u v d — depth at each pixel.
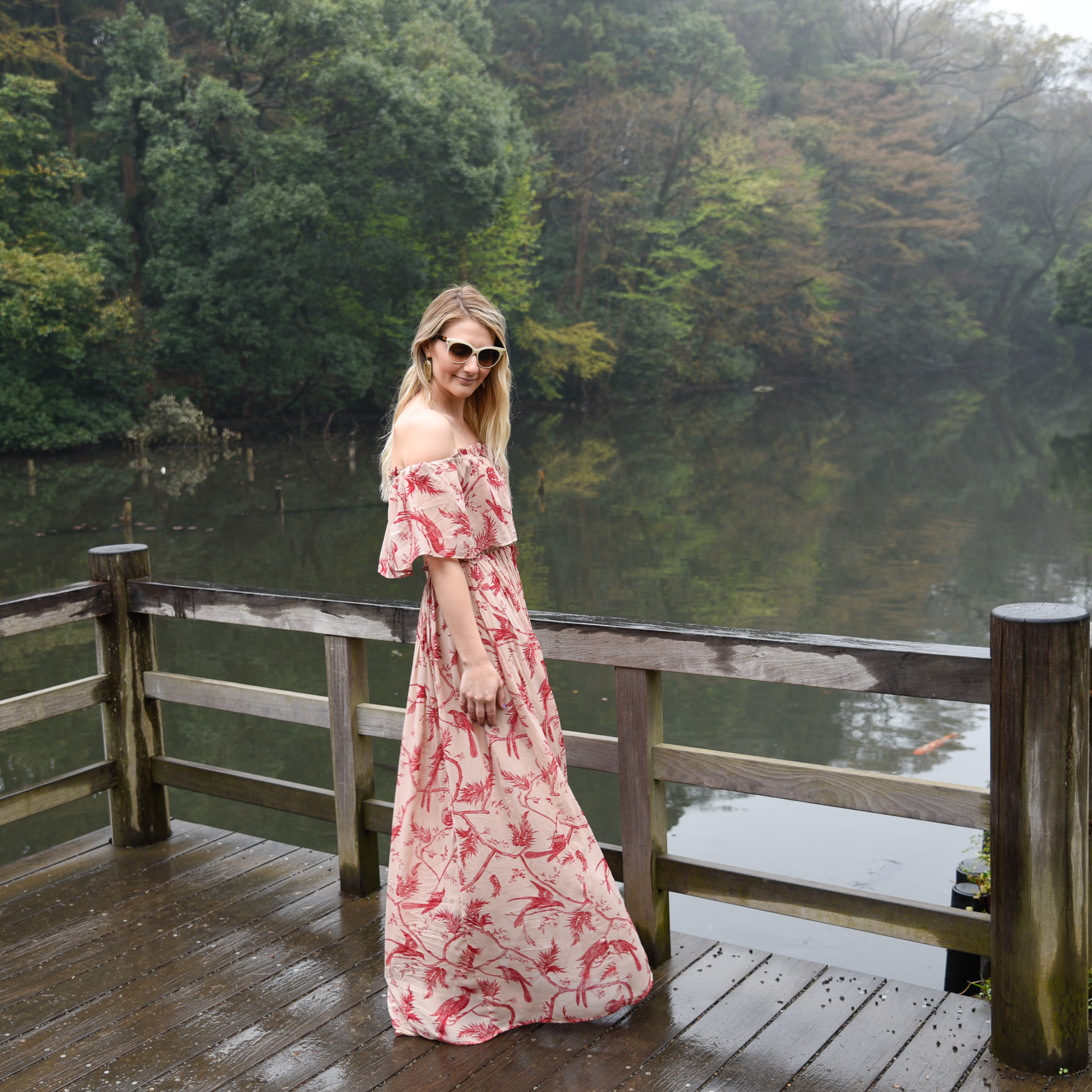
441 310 2.21
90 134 30.58
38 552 14.98
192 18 29.23
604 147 38.97
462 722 2.27
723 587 12.53
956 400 40.78
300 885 3.12
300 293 28.30
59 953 2.75
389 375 32.03
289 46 27.12
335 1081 2.19
